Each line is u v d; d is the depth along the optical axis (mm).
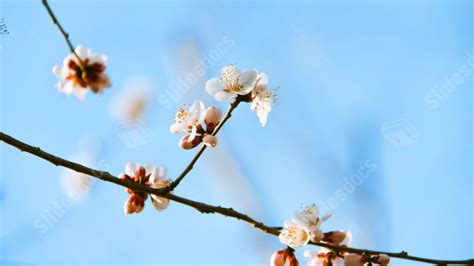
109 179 639
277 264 647
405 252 640
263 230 642
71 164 635
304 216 646
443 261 637
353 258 637
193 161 640
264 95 648
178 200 638
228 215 639
